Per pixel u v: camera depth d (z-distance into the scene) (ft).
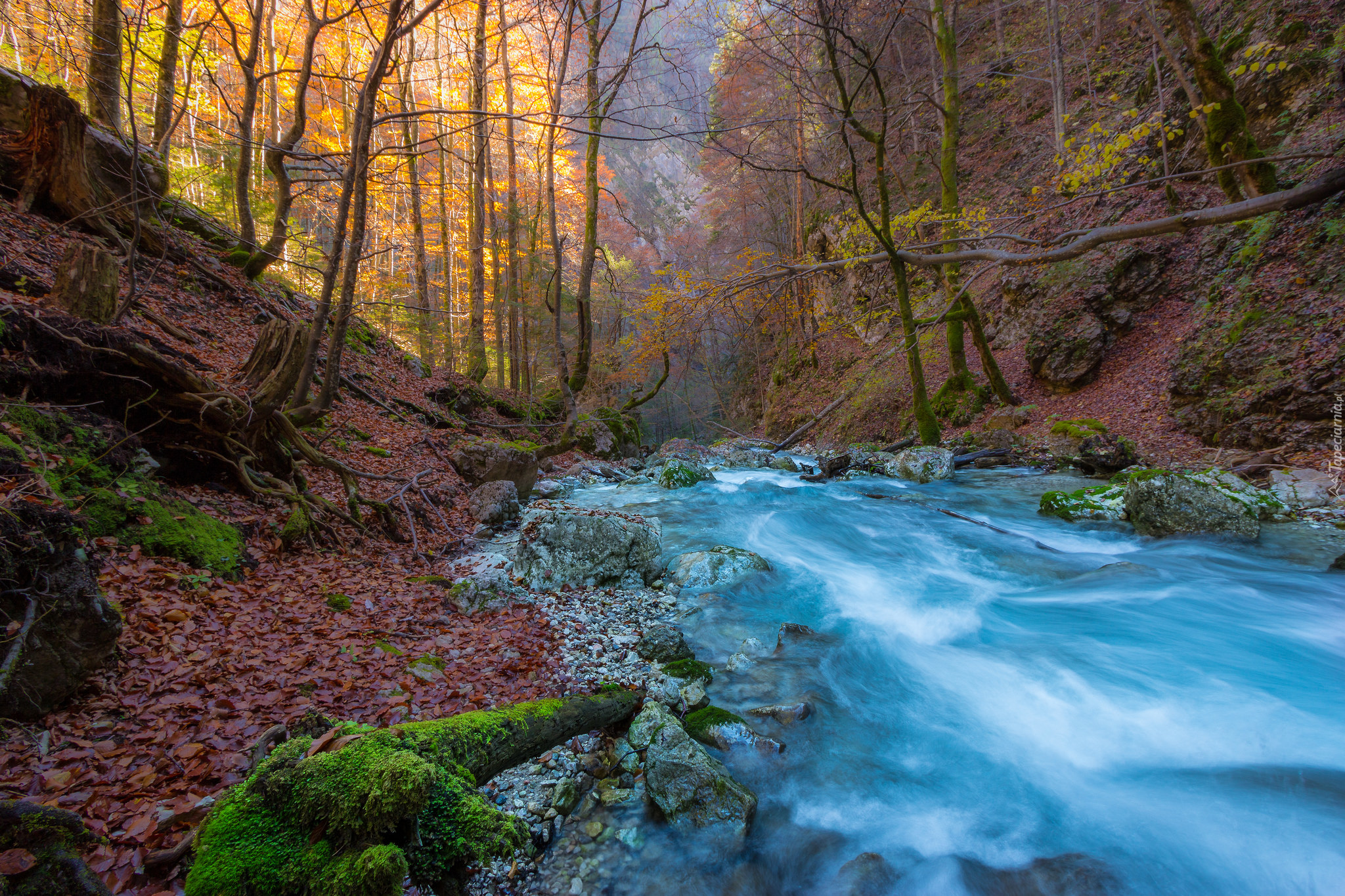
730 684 13.91
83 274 18.80
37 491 11.58
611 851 9.16
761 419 107.34
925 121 78.59
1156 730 12.10
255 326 35.32
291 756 6.86
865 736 11.99
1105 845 9.22
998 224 50.11
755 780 10.72
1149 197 49.78
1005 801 10.26
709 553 21.88
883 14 35.76
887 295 63.36
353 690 11.74
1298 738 11.64
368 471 28.89
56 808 6.26
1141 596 18.95
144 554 14.48
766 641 16.22
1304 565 20.90
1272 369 32.40
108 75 26.30
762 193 86.79
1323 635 16.03
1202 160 46.60
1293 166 37.42
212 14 23.54
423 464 33.58
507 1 39.96
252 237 40.47
